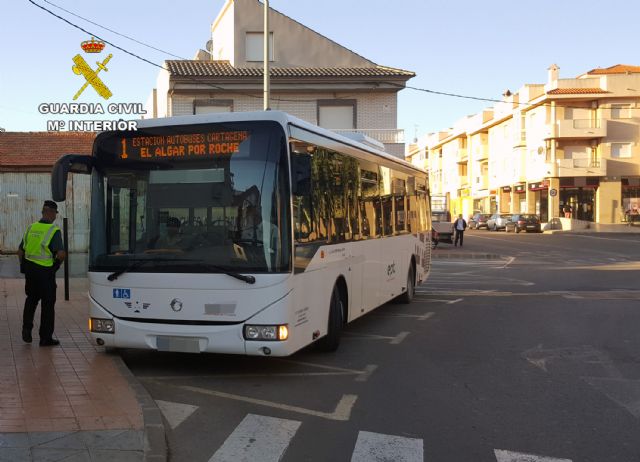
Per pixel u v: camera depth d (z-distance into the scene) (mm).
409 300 13625
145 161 7332
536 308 13172
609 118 54156
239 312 6910
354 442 5281
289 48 34250
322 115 33406
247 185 7008
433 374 7633
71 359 7637
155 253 7203
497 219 58281
